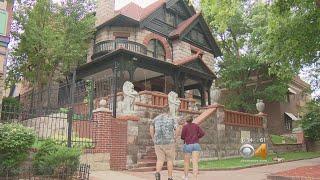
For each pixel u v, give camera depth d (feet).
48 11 72.79
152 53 89.51
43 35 69.21
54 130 42.32
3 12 43.75
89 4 80.38
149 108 49.83
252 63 104.53
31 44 70.08
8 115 37.19
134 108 47.73
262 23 71.31
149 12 89.71
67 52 72.49
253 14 77.71
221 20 40.45
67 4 76.48
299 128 86.58
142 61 71.36
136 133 44.01
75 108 48.60
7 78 75.56
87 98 48.70
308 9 43.27
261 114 70.44
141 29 87.66
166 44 92.94
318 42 43.86
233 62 109.50
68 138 35.45
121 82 65.77
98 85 55.06
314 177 31.73
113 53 67.26
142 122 47.60
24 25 69.82
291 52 47.32
